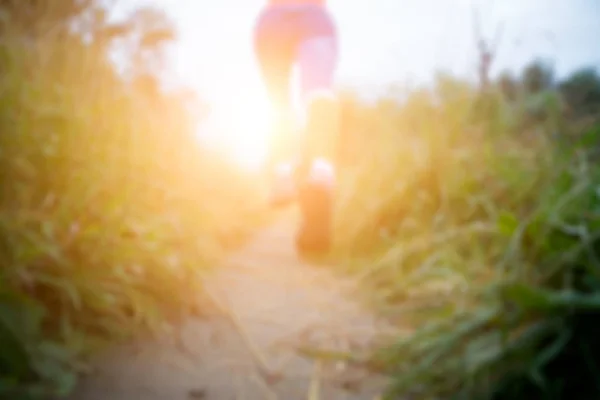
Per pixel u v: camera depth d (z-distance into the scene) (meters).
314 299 1.98
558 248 1.39
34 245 1.29
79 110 1.70
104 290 1.43
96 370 1.25
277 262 2.57
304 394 1.27
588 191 1.46
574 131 2.27
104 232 1.46
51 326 1.33
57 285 1.34
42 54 1.70
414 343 1.45
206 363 1.37
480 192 2.18
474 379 1.23
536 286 1.36
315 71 2.62
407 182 2.55
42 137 1.52
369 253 2.59
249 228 3.40
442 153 2.49
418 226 2.34
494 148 2.42
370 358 1.46
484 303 1.46
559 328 1.20
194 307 1.75
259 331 1.63
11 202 1.42
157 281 1.68
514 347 1.21
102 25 1.95
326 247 2.60
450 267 1.82
